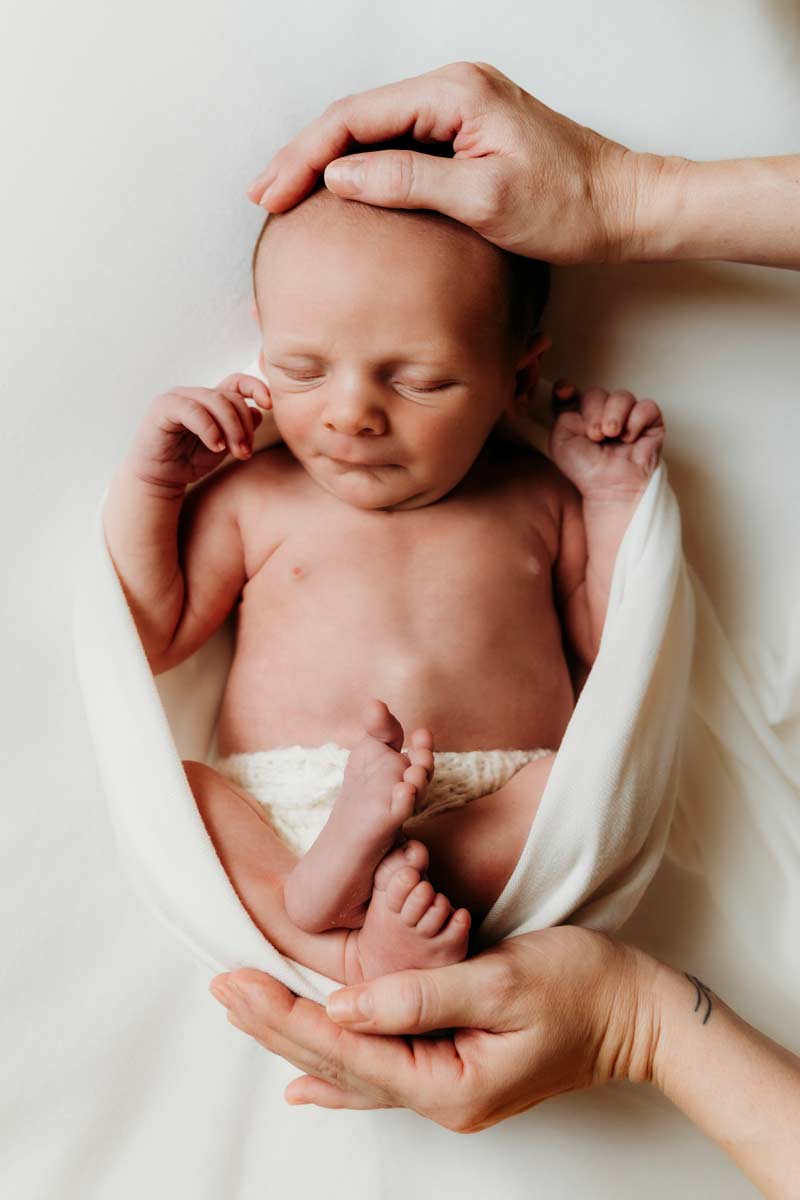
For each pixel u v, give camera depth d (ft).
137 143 3.61
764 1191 3.00
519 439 3.91
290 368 3.34
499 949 3.06
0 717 3.76
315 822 3.40
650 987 3.13
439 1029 3.03
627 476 3.72
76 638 3.43
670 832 3.91
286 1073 3.71
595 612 3.85
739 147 3.88
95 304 3.67
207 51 3.60
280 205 3.35
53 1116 3.64
